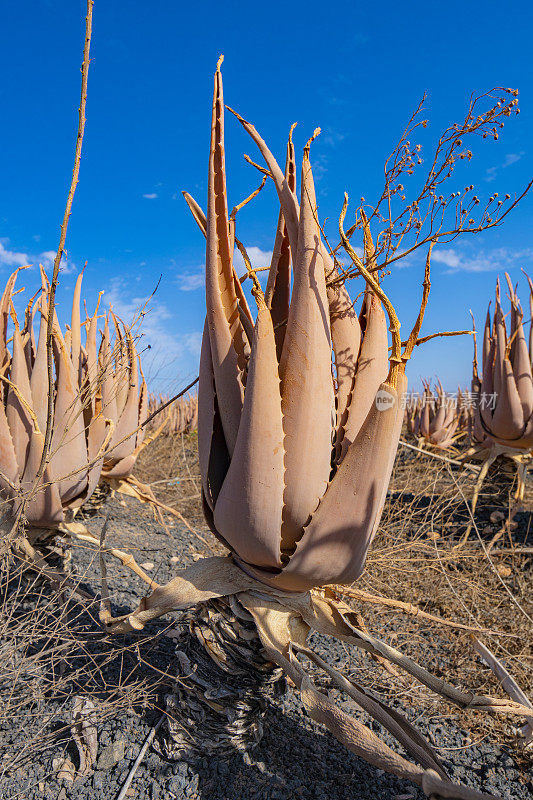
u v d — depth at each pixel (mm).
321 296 1489
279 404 1442
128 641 2639
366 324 1751
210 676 1767
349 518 1457
